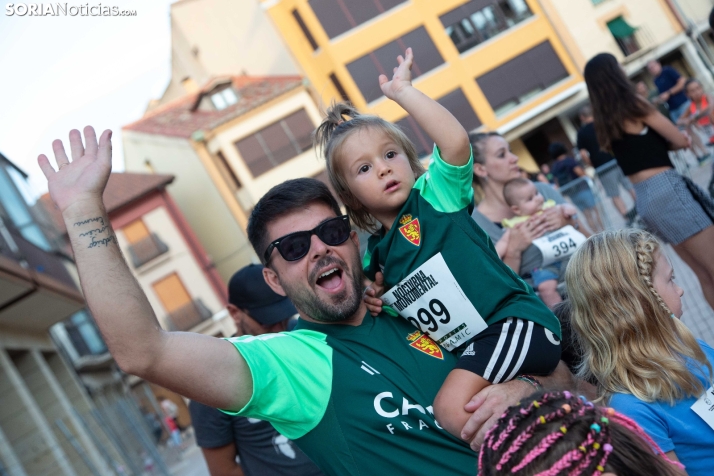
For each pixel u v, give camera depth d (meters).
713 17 5.96
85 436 15.01
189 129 35.56
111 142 2.58
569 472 1.61
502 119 33.06
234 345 2.57
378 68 32.50
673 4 30.70
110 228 2.46
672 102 12.14
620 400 2.74
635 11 31.61
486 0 32.97
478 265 2.70
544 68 33.06
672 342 2.75
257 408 2.57
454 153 2.71
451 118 2.74
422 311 2.77
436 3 32.56
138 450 15.24
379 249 2.89
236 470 4.31
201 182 37.47
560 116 34.69
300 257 2.73
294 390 2.61
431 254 2.73
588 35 32.38
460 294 2.69
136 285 2.40
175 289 35.91
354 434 2.57
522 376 2.61
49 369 16.39
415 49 32.84
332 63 32.50
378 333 2.77
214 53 38.56
